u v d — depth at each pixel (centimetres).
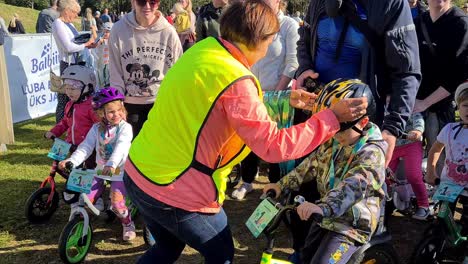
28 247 377
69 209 448
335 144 251
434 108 411
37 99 820
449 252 361
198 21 467
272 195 267
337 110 210
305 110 302
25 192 488
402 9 267
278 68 432
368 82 280
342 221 248
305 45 330
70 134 430
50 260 359
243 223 426
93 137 379
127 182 232
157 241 251
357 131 238
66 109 435
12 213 435
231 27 209
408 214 431
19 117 782
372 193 240
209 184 215
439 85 399
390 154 273
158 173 216
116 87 407
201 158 210
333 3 282
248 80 202
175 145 212
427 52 398
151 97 411
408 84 272
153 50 404
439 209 329
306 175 267
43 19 880
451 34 388
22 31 1705
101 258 363
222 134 208
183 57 216
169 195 215
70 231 340
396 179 418
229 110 199
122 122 380
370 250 254
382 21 268
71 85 419
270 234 225
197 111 205
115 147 366
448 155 339
